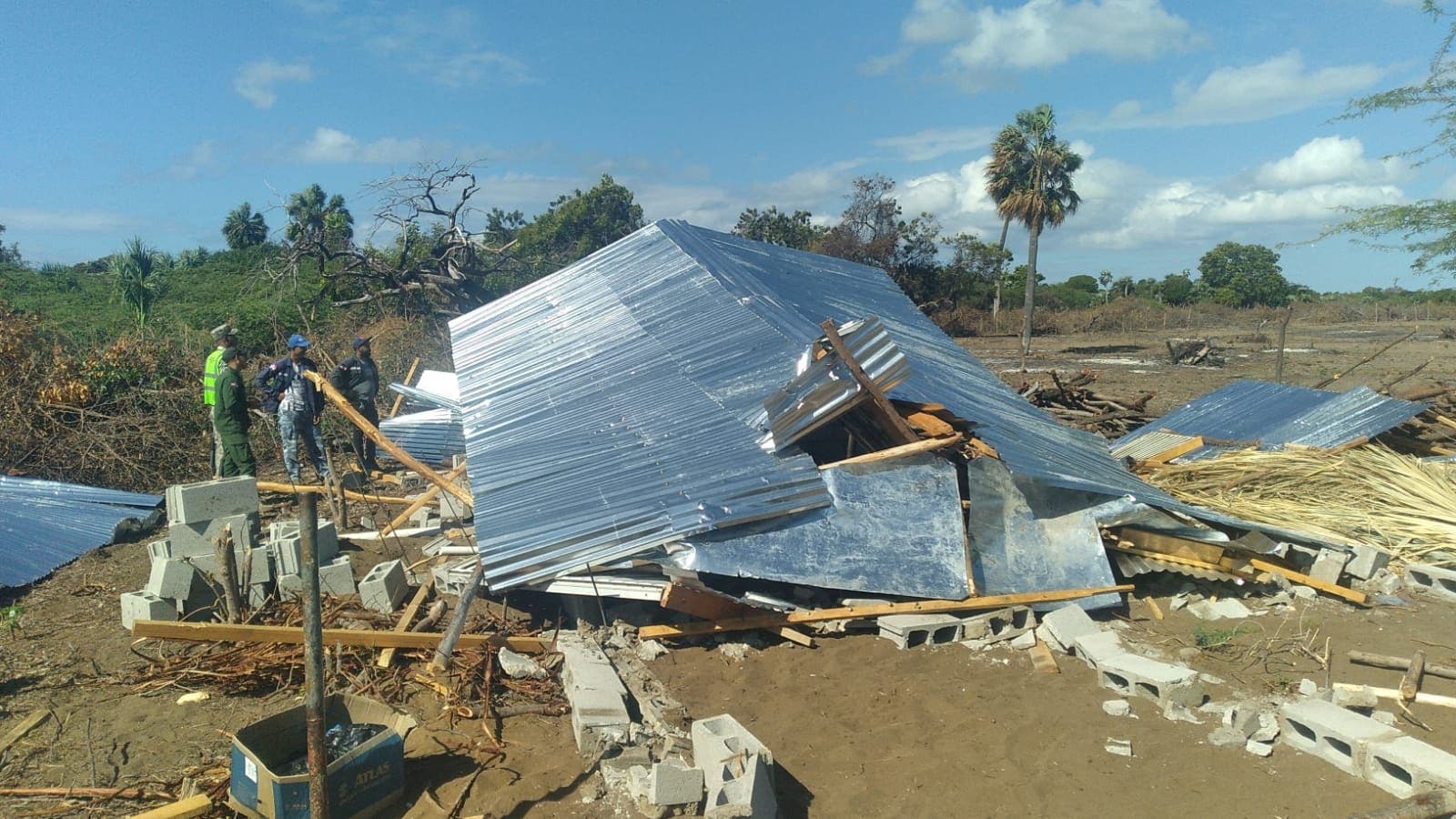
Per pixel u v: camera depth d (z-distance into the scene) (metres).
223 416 10.61
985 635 6.73
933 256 46.50
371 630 6.64
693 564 6.33
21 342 13.50
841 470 7.15
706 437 7.91
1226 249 64.81
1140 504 7.54
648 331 10.82
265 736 4.66
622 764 4.98
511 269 24.36
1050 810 4.77
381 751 4.54
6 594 7.98
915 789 4.95
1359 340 38.66
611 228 42.06
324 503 11.05
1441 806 4.39
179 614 6.87
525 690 5.92
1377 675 6.29
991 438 8.15
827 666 6.34
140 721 5.61
